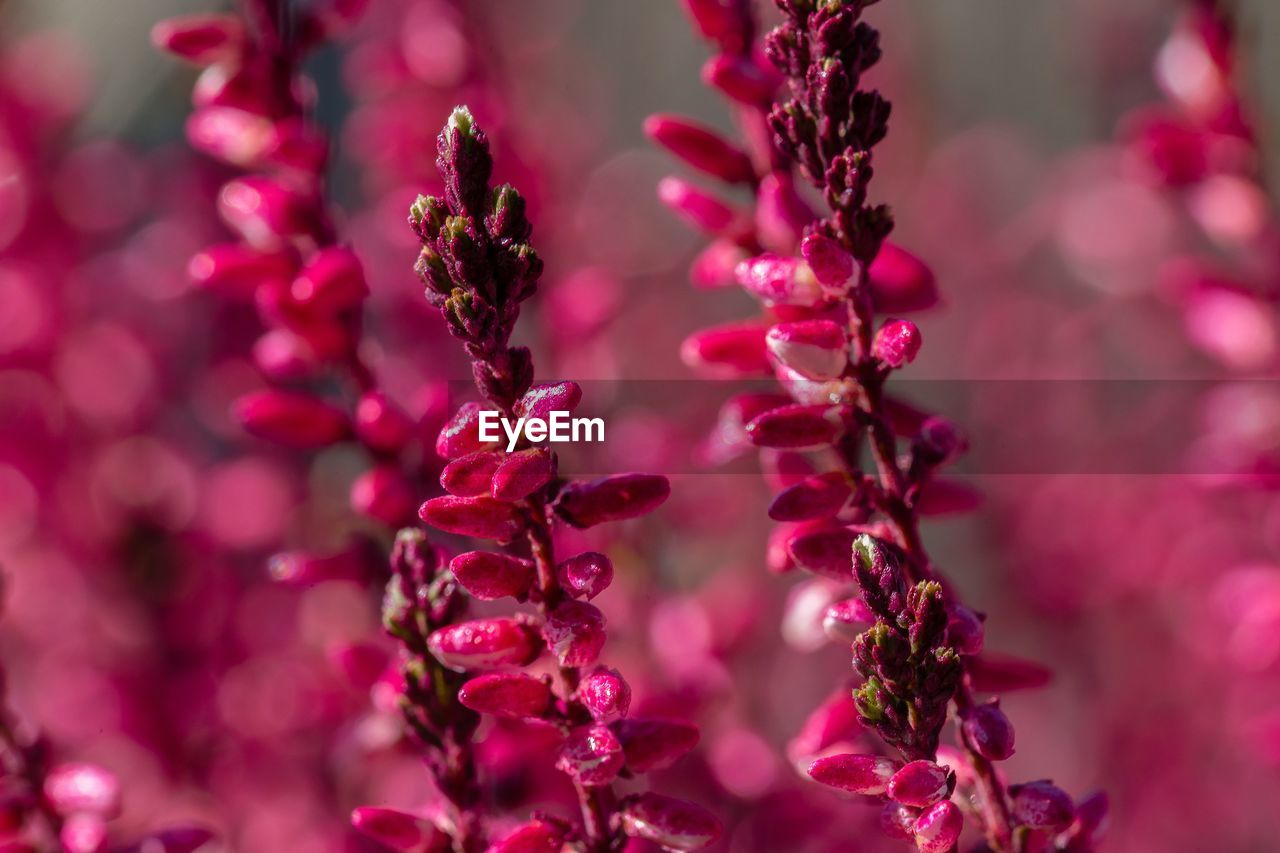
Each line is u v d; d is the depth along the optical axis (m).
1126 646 0.23
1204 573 0.23
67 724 0.18
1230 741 0.22
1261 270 0.18
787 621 0.13
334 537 0.20
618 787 0.15
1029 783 0.12
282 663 0.19
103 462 0.21
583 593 0.11
